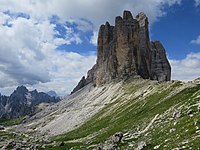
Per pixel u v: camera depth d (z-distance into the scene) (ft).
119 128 393.09
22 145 412.16
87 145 347.77
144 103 494.18
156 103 444.96
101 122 533.55
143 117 390.63
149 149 199.31
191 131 191.11
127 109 526.57
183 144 173.88
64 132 610.24
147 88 645.92
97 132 453.99
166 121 268.62
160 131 238.89
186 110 255.91
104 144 286.05
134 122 382.01
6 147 412.98
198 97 280.10
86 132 498.69
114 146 256.93
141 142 228.84
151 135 245.65
